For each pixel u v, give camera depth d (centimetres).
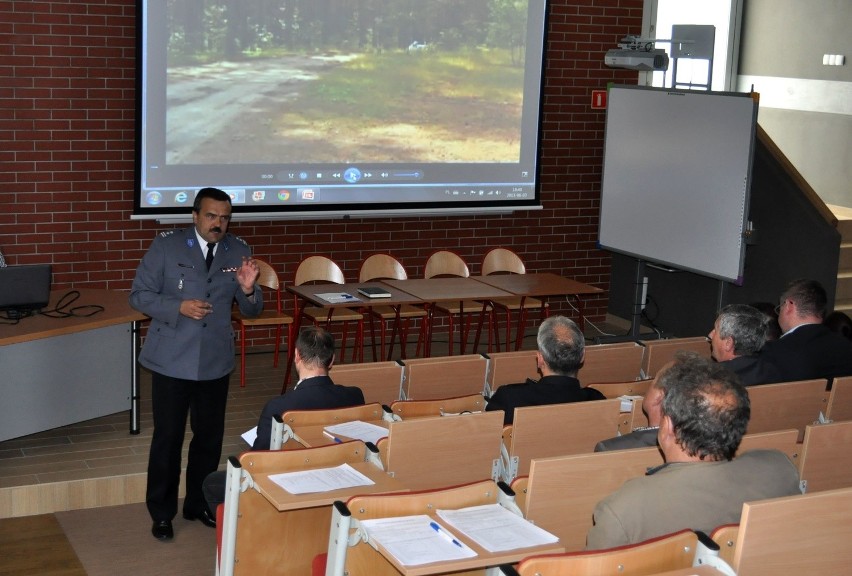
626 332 855
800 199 734
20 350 502
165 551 436
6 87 649
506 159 813
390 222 791
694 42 729
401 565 226
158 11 676
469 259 829
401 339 704
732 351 417
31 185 666
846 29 934
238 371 692
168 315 425
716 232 694
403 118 770
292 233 755
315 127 740
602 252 888
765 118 1028
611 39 854
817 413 414
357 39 745
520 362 467
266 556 324
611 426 369
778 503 220
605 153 802
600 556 210
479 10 784
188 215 704
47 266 512
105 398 548
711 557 215
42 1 650
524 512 287
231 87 707
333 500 278
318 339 381
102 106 679
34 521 464
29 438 534
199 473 458
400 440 327
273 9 714
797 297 468
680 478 242
